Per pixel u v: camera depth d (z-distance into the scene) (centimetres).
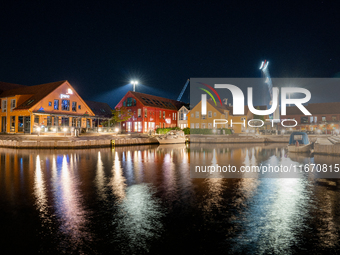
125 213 1107
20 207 1172
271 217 1070
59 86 4559
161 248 810
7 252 780
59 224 982
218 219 1045
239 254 780
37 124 4172
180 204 1236
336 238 883
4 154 3056
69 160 2627
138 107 6159
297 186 1623
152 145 4800
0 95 5200
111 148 3981
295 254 782
